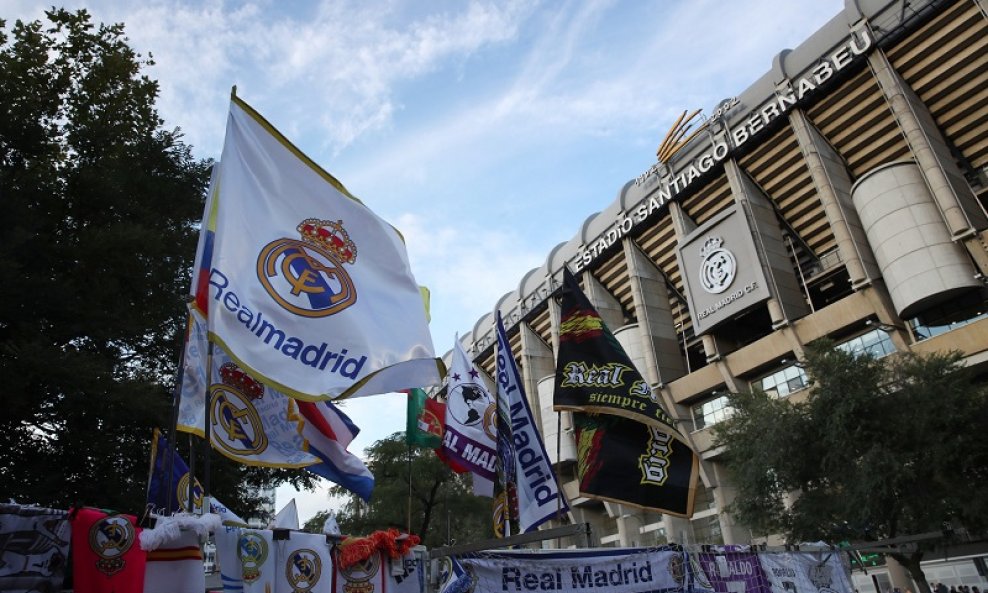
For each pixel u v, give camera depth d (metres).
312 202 5.67
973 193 31.88
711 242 40.09
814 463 20.75
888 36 33.34
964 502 17.75
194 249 15.38
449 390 10.09
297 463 6.00
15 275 10.77
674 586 6.76
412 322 5.65
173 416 4.85
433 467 32.44
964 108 32.69
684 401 41.56
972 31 31.27
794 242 40.78
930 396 19.14
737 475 23.22
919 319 31.03
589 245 51.31
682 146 43.72
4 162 12.32
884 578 30.97
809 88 36.12
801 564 8.53
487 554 5.83
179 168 16.44
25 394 10.80
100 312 12.16
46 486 11.32
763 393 23.88
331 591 4.70
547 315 56.69
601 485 6.77
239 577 4.28
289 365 4.86
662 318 45.50
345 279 5.50
